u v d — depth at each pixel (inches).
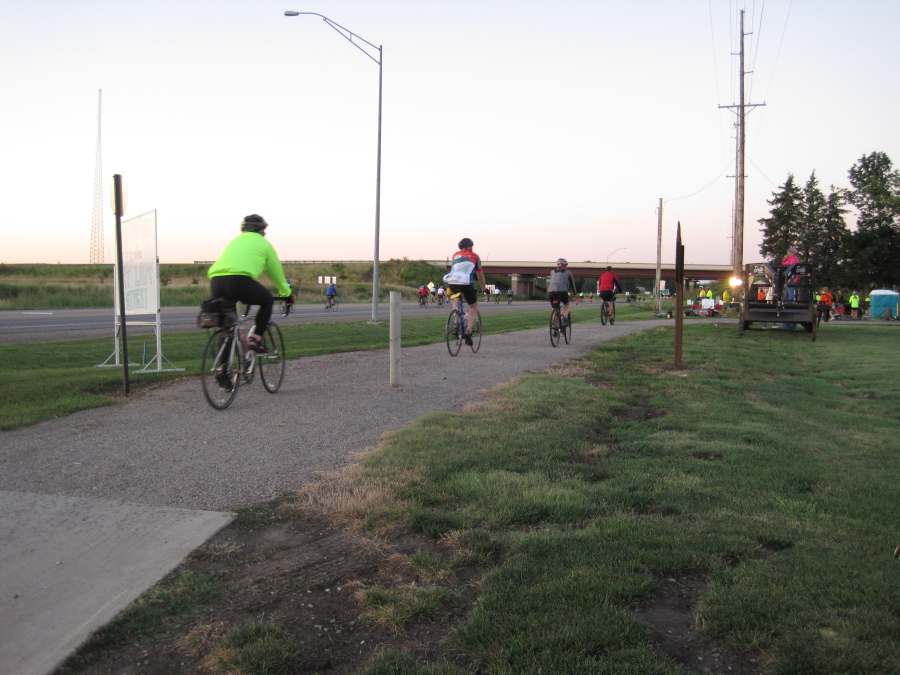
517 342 618.2
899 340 755.4
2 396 304.5
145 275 407.5
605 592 120.6
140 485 182.7
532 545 140.9
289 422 260.5
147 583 127.7
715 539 144.5
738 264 1418.6
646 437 242.5
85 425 255.1
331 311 1455.5
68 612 117.6
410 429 241.6
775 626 110.0
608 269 964.6
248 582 130.0
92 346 581.3
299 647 108.7
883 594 120.4
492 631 109.5
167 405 295.1
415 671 100.6
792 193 3304.6
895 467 217.6
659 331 817.5
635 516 159.6
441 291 2097.7
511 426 248.7
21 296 1577.3
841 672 99.3
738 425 265.7
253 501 170.9
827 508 170.2
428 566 133.6
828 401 361.7
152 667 104.0
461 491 174.9
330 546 145.3
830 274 2938.0
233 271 283.0
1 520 154.9
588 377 396.8
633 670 99.0
